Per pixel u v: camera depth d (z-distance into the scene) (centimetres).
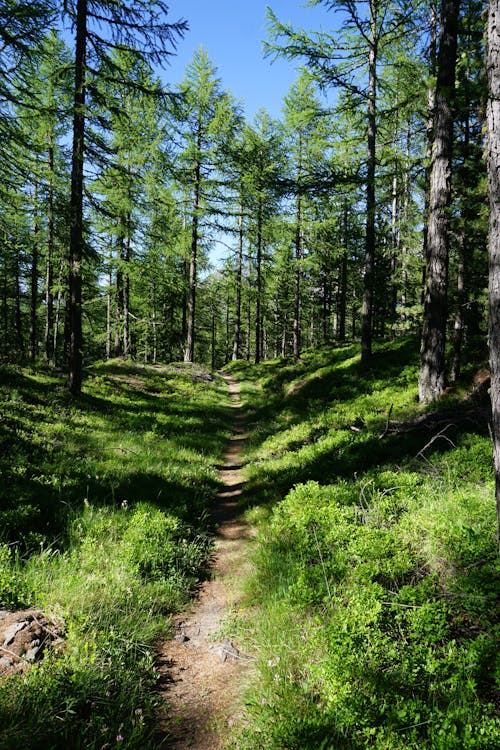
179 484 923
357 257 3111
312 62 1524
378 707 298
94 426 1255
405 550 496
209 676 405
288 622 441
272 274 3544
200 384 2566
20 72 1205
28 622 397
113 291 2688
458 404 1023
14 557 520
